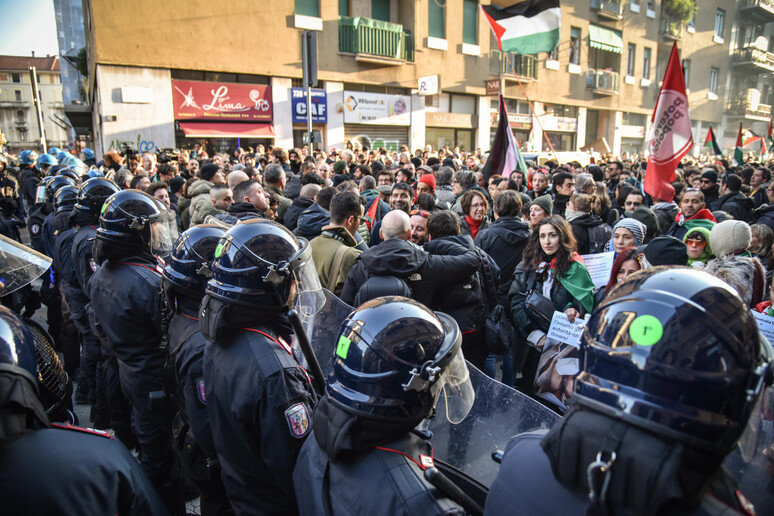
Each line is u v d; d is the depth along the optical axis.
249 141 15.14
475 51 19.67
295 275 1.69
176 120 13.67
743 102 32.66
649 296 0.84
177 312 2.04
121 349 2.32
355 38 16.25
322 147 16.44
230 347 1.59
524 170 6.83
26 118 74.19
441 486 1.15
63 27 25.20
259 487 1.59
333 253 3.20
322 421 1.21
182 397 1.95
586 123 25.81
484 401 1.71
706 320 0.78
